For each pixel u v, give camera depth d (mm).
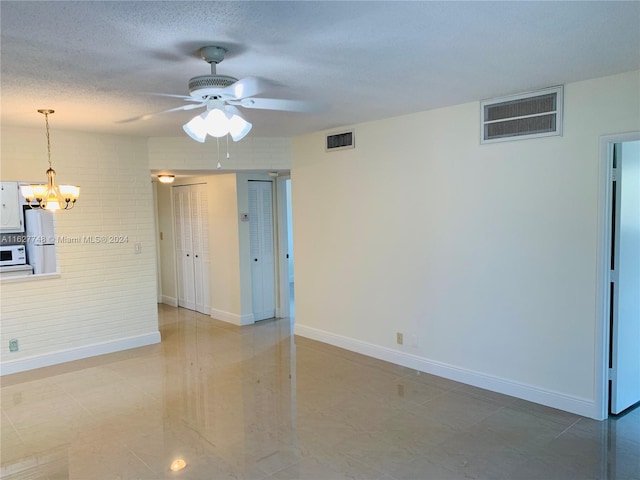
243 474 2857
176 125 4645
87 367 4840
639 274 3664
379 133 4734
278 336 5902
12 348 4688
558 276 3594
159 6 1953
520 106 3689
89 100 3568
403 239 4621
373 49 2566
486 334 4059
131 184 5371
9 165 4582
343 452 3096
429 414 3629
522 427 3391
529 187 3695
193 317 6992
